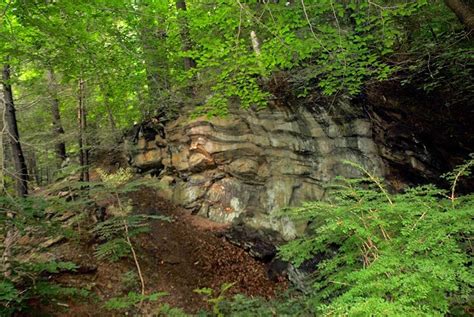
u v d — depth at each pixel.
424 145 8.34
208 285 7.08
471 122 8.05
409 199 2.66
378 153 8.47
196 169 9.79
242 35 8.31
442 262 1.89
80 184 6.80
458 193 7.45
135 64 7.80
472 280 1.76
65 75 6.31
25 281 4.69
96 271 6.23
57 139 8.52
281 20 5.17
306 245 3.05
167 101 9.44
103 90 8.39
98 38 7.08
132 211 8.84
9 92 7.47
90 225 7.30
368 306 1.66
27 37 5.89
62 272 5.86
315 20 6.87
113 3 5.68
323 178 8.42
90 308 5.36
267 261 7.85
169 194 10.02
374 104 8.95
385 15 5.17
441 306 1.88
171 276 7.00
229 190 9.31
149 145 11.00
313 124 8.96
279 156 8.97
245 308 5.75
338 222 2.37
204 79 9.27
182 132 10.21
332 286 2.76
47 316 4.74
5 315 3.87
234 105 9.73
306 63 8.29
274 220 8.27
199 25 5.73
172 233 8.51
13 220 4.21
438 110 8.38
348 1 6.35
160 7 8.29
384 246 2.27
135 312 5.61
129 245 6.63
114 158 11.88
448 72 7.25
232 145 9.40
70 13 5.21
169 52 8.12
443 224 2.20
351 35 6.14
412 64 7.40
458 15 4.56
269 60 5.80
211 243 8.37
